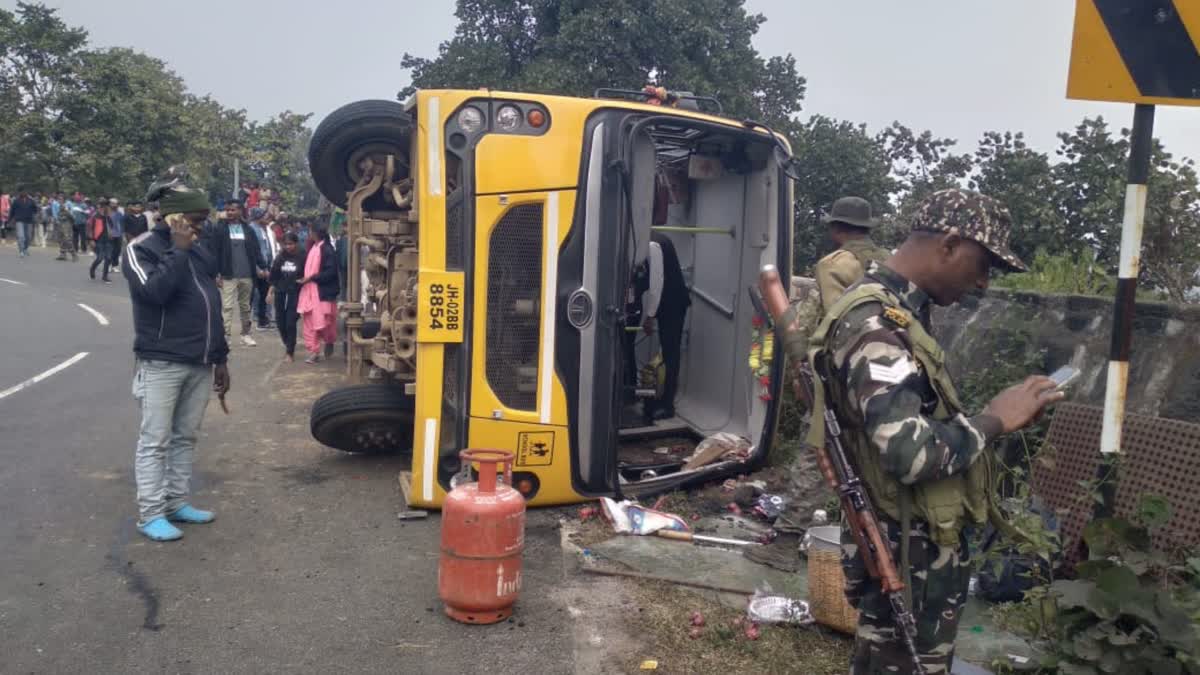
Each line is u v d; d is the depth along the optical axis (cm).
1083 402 485
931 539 243
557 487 548
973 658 366
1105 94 320
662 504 570
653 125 543
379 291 652
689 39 1599
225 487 605
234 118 5059
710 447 617
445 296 521
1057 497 449
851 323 241
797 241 1064
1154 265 552
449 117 516
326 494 593
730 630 402
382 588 448
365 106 701
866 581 259
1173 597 320
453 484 520
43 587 439
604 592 446
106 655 376
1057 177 718
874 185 1017
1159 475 410
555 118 528
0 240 3262
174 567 469
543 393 536
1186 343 448
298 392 922
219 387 541
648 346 730
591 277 536
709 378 687
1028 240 711
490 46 1719
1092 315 502
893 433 225
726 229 659
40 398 859
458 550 405
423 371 528
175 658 376
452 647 390
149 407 500
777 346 599
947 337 616
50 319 1430
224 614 417
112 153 4025
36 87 4159
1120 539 334
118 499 572
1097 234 696
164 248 497
